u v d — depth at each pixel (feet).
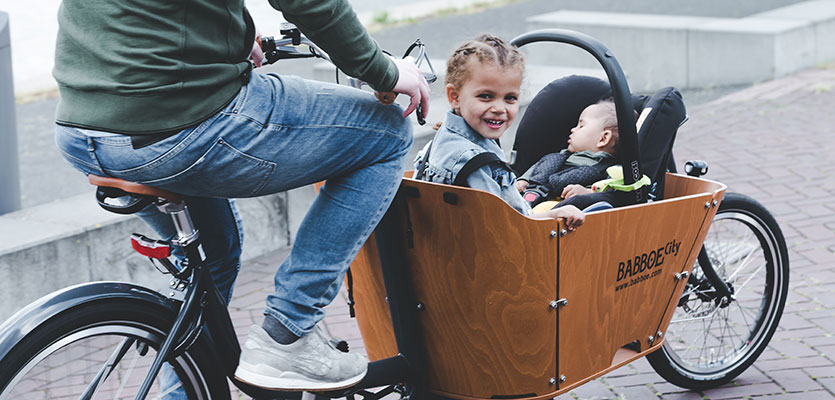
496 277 7.86
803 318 12.98
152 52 6.20
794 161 20.93
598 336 8.72
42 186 22.86
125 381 7.90
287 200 17.01
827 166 20.40
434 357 8.51
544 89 11.23
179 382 7.84
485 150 8.04
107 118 6.31
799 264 15.05
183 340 7.30
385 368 8.24
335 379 7.63
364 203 7.28
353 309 9.39
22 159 25.30
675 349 11.50
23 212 14.62
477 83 7.86
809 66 33.01
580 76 11.28
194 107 6.37
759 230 11.16
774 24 32.53
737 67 31.76
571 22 34.09
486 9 53.52
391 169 7.34
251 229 16.52
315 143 6.87
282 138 6.73
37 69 36.76
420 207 7.90
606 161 10.73
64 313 6.84
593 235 8.20
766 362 11.79
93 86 6.30
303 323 7.39
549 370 8.36
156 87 6.23
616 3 51.72
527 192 10.73
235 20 6.57
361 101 7.11
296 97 6.80
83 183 23.17
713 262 11.44
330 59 6.79
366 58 6.61
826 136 23.00
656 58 32.86
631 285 8.89
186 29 6.29
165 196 6.88
